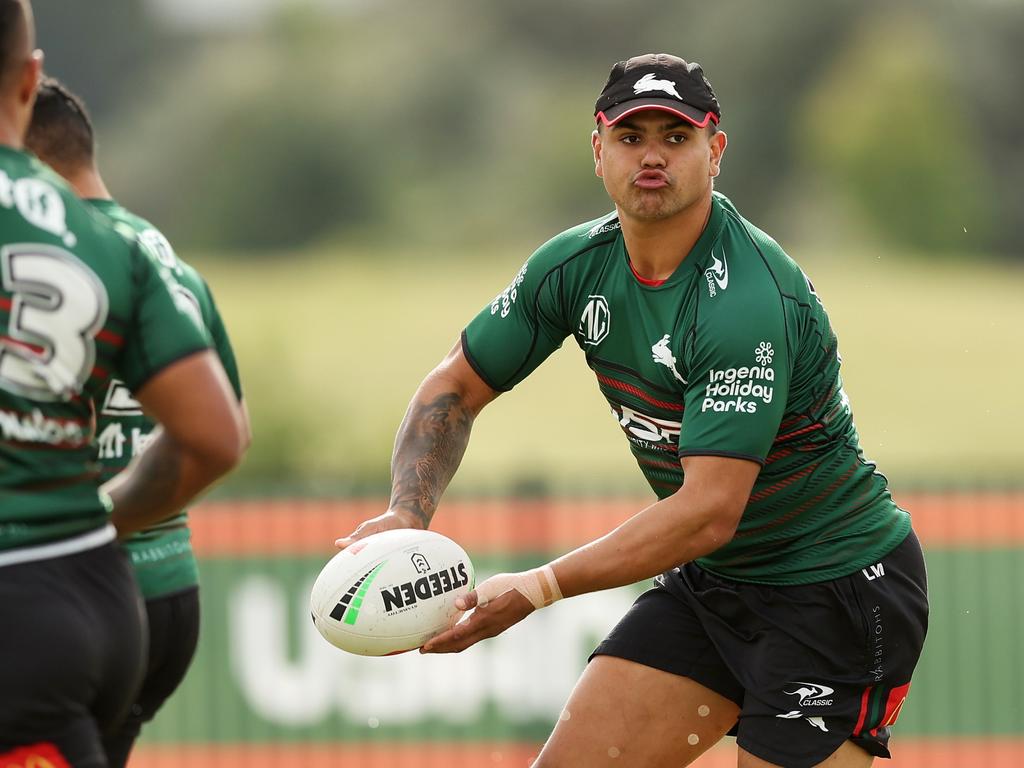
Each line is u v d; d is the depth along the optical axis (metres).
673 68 13.48
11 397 9.60
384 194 195.88
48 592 9.73
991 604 29.83
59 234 9.85
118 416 13.32
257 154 194.38
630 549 13.30
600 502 29.44
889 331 120.12
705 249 13.85
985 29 188.50
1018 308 131.25
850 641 14.48
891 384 102.25
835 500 14.53
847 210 183.25
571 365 107.06
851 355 111.62
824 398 14.34
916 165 180.25
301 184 194.25
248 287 152.50
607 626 28.91
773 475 14.30
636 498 29.34
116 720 10.52
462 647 13.78
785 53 194.50
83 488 10.08
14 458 9.67
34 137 13.15
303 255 190.12
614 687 15.07
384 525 14.30
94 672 9.94
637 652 15.12
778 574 14.55
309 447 61.47
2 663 9.53
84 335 9.84
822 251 177.00
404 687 29.67
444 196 197.12
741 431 13.30
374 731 29.75
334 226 195.00
